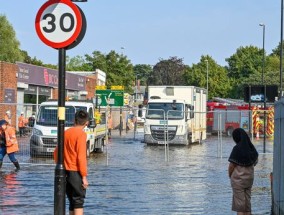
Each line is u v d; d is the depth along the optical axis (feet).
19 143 159.22
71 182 52.65
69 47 51.31
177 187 98.58
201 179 110.63
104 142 181.57
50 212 72.08
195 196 87.97
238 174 59.57
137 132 334.03
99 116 169.27
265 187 98.94
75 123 53.88
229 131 296.30
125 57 512.63
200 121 233.76
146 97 236.84
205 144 228.43
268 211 74.02
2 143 120.67
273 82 547.90
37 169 123.13
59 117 50.47
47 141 143.84
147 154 171.63
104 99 289.12
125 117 368.48
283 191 58.95
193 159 156.46
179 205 79.41
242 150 59.67
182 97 215.51
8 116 163.53
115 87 299.58
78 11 50.60
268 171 126.62
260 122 271.69
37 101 275.80
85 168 52.80
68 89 319.27
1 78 230.27
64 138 51.72
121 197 86.53
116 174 117.50
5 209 74.08
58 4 50.67
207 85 609.42
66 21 50.67
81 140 52.70
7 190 91.20
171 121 202.39
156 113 203.62
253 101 168.14
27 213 71.26
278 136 63.72
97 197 86.22
